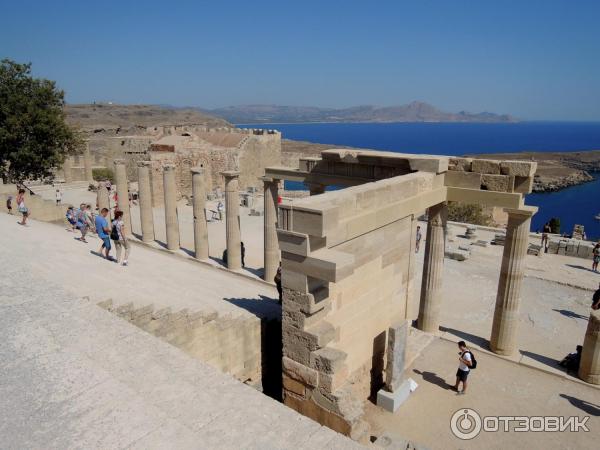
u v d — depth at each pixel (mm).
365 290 14156
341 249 12625
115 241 18141
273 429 5922
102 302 11180
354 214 12641
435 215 17688
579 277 26875
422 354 17594
